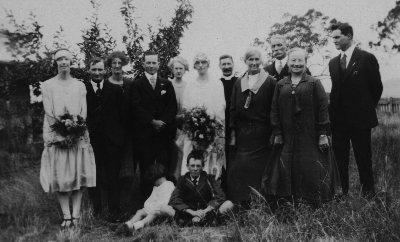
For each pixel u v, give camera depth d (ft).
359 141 16.42
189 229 14.61
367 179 16.38
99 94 16.46
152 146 17.40
